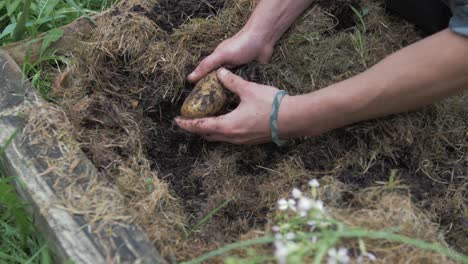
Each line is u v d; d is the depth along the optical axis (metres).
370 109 1.14
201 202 1.24
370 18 1.39
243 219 1.20
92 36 1.33
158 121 1.32
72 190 1.08
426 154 1.24
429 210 1.18
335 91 1.15
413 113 1.23
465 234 1.18
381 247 1.03
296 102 1.17
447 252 1.02
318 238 1.00
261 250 1.03
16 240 1.17
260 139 1.23
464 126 1.28
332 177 1.18
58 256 1.08
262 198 1.21
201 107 1.22
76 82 1.29
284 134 1.20
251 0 1.37
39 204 1.07
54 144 1.14
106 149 1.22
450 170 1.24
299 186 1.20
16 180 1.12
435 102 1.20
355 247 1.02
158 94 1.30
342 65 1.31
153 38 1.32
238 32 1.31
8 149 1.13
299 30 1.35
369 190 1.15
